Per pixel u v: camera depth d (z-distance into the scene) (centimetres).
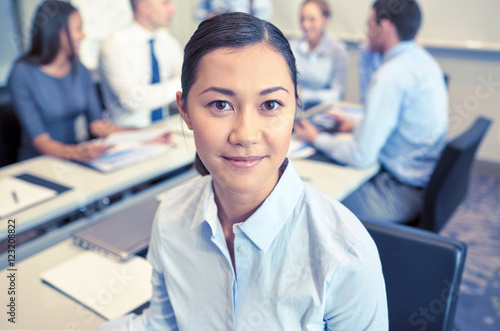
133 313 85
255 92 48
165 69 252
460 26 296
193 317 68
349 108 241
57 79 202
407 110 168
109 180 145
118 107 231
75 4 308
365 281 56
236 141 48
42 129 196
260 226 58
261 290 61
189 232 66
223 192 59
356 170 162
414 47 175
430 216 155
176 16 390
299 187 59
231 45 47
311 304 58
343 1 329
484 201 276
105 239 107
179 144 181
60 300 90
